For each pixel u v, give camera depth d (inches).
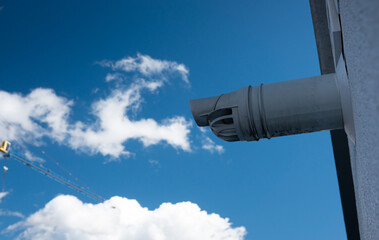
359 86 55.4
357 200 139.8
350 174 262.4
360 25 47.7
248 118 143.9
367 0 44.3
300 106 135.7
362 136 63.2
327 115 132.4
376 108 47.3
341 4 67.5
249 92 148.2
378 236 60.5
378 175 50.7
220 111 154.5
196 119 164.2
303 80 141.5
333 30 120.2
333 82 134.1
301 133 145.3
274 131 144.9
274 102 139.9
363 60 49.1
